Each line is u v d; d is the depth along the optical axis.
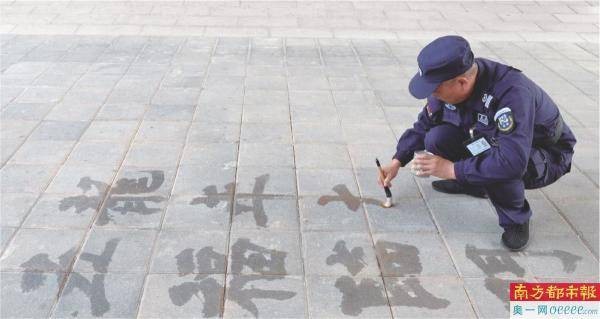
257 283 2.48
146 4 6.75
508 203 2.64
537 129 2.56
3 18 6.09
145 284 2.46
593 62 5.39
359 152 3.60
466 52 2.30
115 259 2.59
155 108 4.12
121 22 6.09
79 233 2.76
